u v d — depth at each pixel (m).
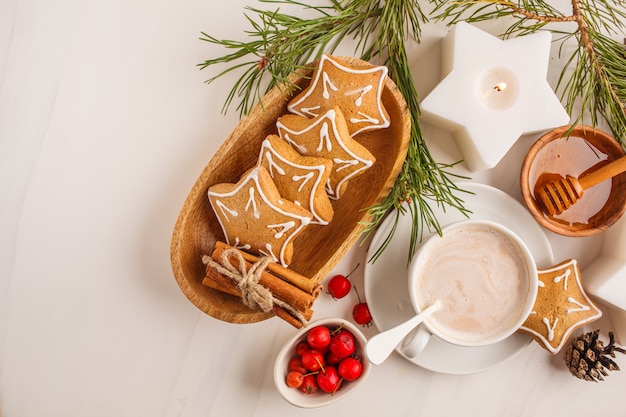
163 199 0.69
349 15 0.65
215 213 0.66
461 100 0.65
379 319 0.68
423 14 0.68
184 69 0.68
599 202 0.69
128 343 0.70
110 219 0.69
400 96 0.63
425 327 0.64
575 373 0.70
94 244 0.69
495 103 0.66
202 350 0.71
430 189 0.65
